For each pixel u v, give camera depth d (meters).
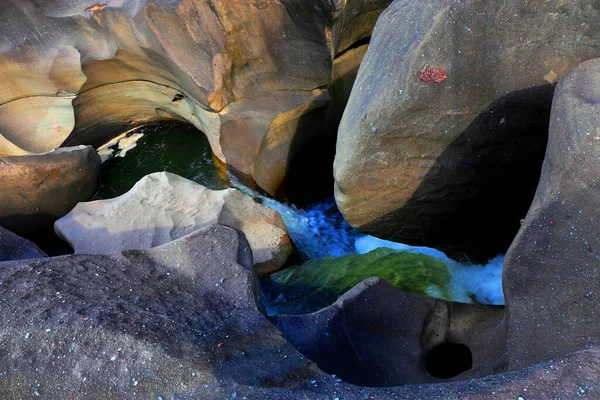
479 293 4.09
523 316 2.48
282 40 4.89
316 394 2.12
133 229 4.49
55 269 2.95
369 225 3.90
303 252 4.82
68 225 4.67
